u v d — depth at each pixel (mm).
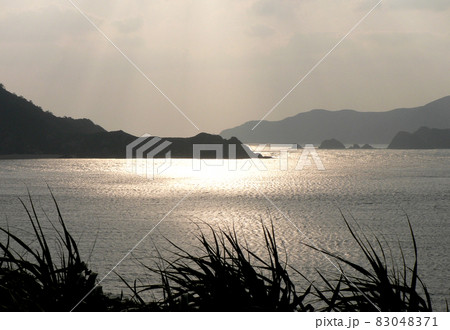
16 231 36375
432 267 26969
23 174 133500
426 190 88375
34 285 2574
